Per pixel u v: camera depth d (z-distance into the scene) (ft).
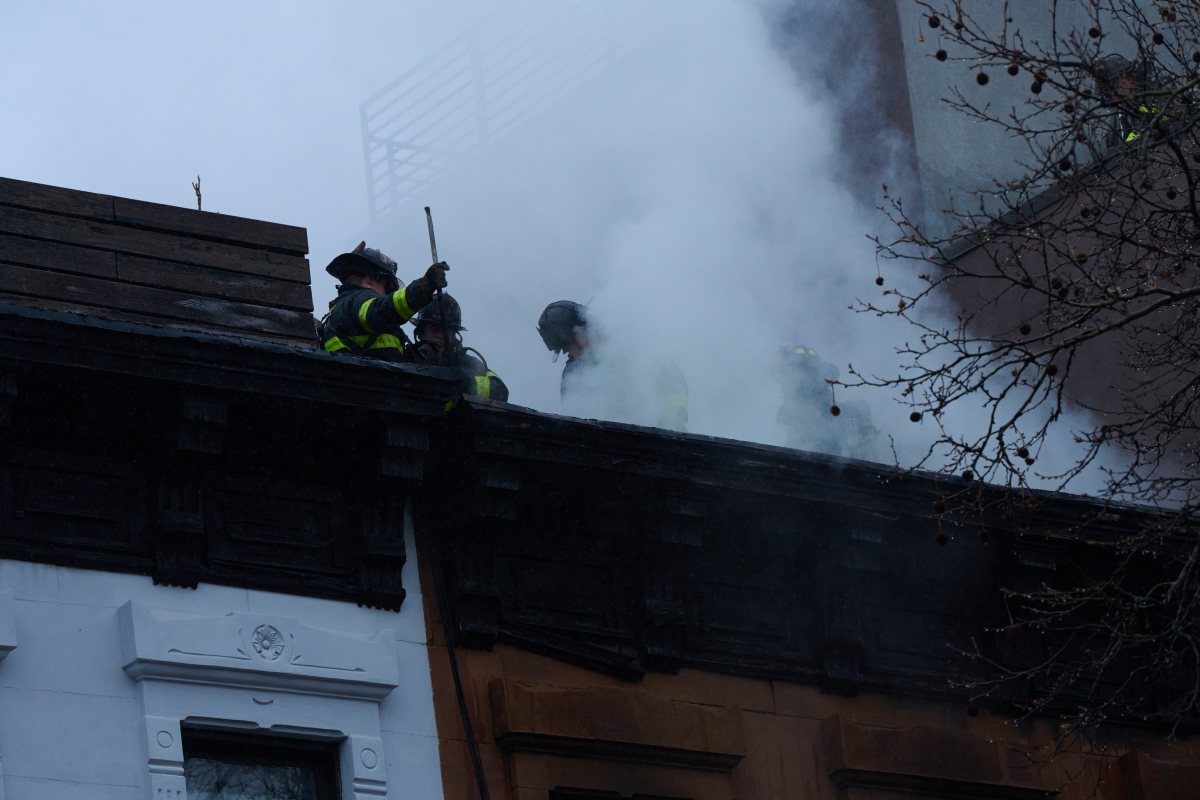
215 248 57.82
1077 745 65.36
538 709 55.93
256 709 52.54
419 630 55.88
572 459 57.26
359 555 55.42
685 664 59.52
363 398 54.44
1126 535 64.95
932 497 62.23
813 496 60.80
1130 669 67.05
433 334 61.41
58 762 49.62
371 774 53.31
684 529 59.52
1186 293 51.44
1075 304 52.70
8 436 51.67
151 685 51.19
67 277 55.31
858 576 62.64
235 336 54.08
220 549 53.57
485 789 54.75
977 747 62.59
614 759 57.11
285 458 54.85
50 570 51.29
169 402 52.65
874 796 60.70
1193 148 63.62
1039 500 58.18
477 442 55.77
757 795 59.16
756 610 61.62
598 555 59.41
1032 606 65.31
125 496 52.95
